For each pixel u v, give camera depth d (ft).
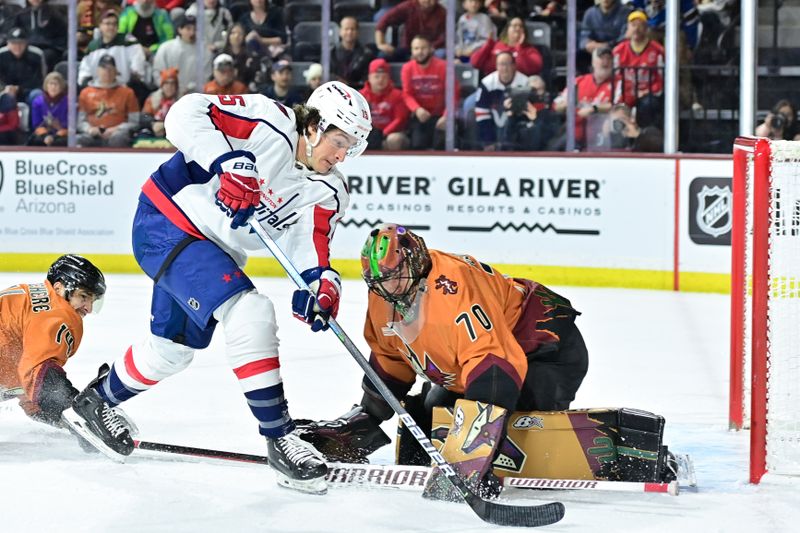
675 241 47.78
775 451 21.80
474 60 52.24
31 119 54.44
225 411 25.09
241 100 17.95
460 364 17.76
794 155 20.10
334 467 18.48
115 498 17.49
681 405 27.27
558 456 18.58
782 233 22.15
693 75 51.90
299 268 18.80
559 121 52.29
